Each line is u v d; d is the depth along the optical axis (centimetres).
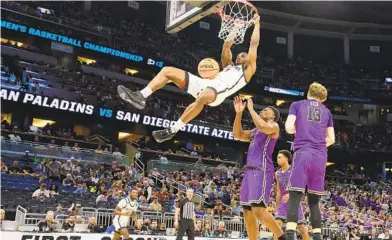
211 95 457
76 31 3328
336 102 4156
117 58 3422
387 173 3775
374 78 4378
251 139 597
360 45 4619
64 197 1783
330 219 1892
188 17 671
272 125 559
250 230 586
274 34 4575
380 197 2744
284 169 761
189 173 2472
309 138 477
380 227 1955
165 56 3691
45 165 2069
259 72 4088
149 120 3038
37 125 3072
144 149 2870
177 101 3747
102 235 955
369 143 3806
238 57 512
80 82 3134
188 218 1008
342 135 3859
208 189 2148
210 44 4216
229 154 3481
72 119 2802
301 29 4584
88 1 3756
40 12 3159
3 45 2973
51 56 3188
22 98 2583
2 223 1284
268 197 557
